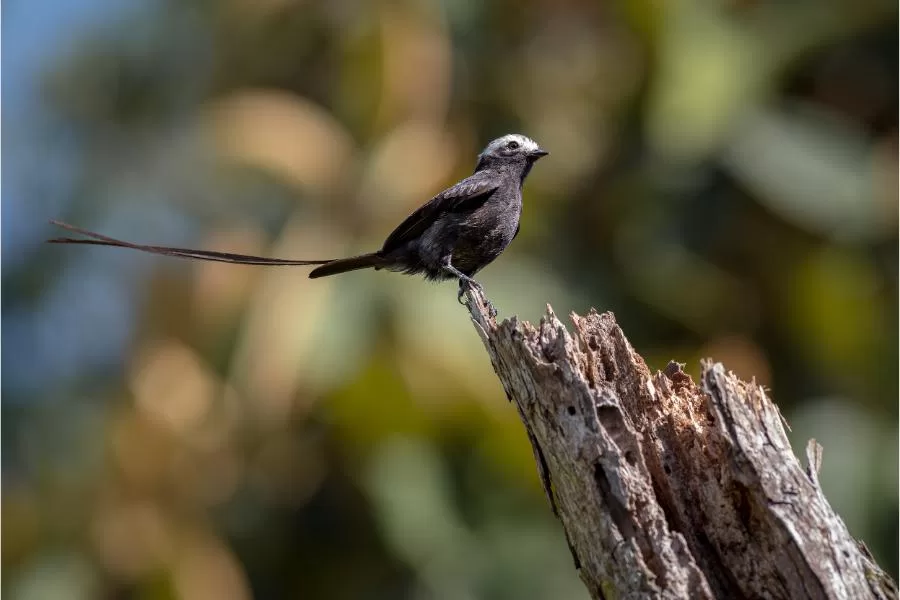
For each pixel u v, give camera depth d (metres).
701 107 14.17
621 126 15.10
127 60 18.08
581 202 15.15
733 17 15.38
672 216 14.74
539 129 15.26
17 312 18.03
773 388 15.09
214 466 14.07
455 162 14.41
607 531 5.71
